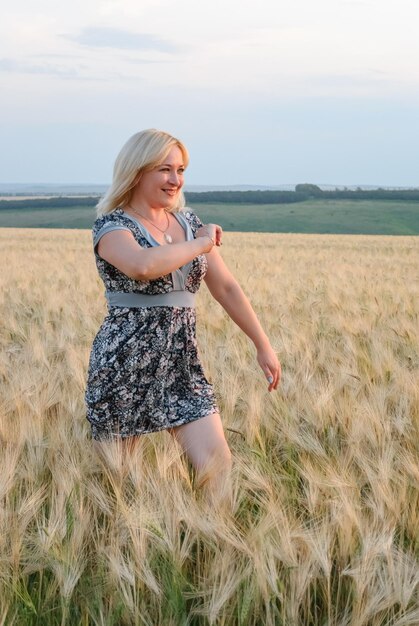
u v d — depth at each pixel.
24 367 5.05
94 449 3.34
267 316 7.74
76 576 2.39
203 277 3.35
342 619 2.33
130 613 2.31
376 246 34.62
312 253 26.19
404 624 2.22
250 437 3.54
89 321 7.39
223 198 111.56
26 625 2.30
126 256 2.99
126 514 2.58
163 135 3.14
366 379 4.63
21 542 2.50
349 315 7.80
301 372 4.66
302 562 2.45
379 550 2.41
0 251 25.27
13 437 3.42
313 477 2.95
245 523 2.80
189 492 2.90
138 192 3.20
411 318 7.79
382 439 3.47
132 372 3.18
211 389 3.33
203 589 2.39
